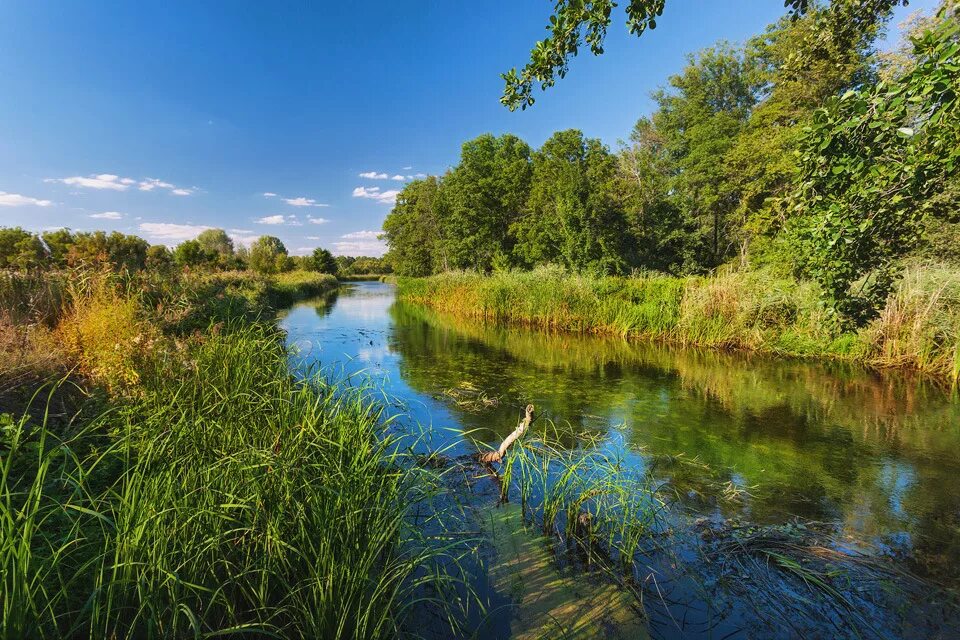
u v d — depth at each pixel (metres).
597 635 2.23
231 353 4.55
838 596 2.49
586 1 2.89
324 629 1.99
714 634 2.25
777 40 16.67
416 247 36.47
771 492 3.71
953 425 5.32
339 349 10.18
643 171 22.58
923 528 3.17
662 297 12.16
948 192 2.65
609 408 5.98
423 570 2.67
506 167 29.20
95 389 3.81
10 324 4.86
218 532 2.15
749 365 8.61
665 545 2.98
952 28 2.05
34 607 1.52
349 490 2.59
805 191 2.89
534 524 3.22
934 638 2.20
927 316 7.79
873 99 2.36
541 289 14.88
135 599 1.87
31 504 2.24
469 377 7.64
